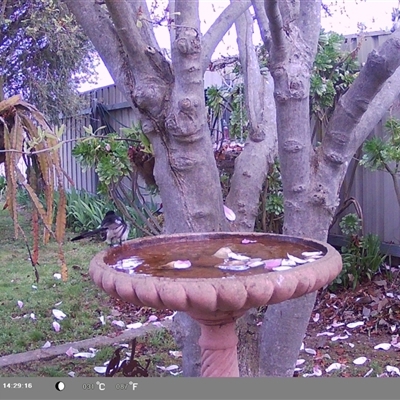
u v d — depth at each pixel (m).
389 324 3.75
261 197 4.34
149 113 2.12
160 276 1.60
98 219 6.86
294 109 2.18
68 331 3.88
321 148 2.28
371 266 4.34
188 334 2.29
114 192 4.33
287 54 2.17
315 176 2.26
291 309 2.28
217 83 5.59
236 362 1.87
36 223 2.17
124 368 2.63
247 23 2.87
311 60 2.26
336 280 4.26
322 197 2.25
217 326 1.79
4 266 5.74
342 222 4.48
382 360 3.27
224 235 2.15
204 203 2.17
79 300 4.54
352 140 2.28
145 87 2.08
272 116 2.75
